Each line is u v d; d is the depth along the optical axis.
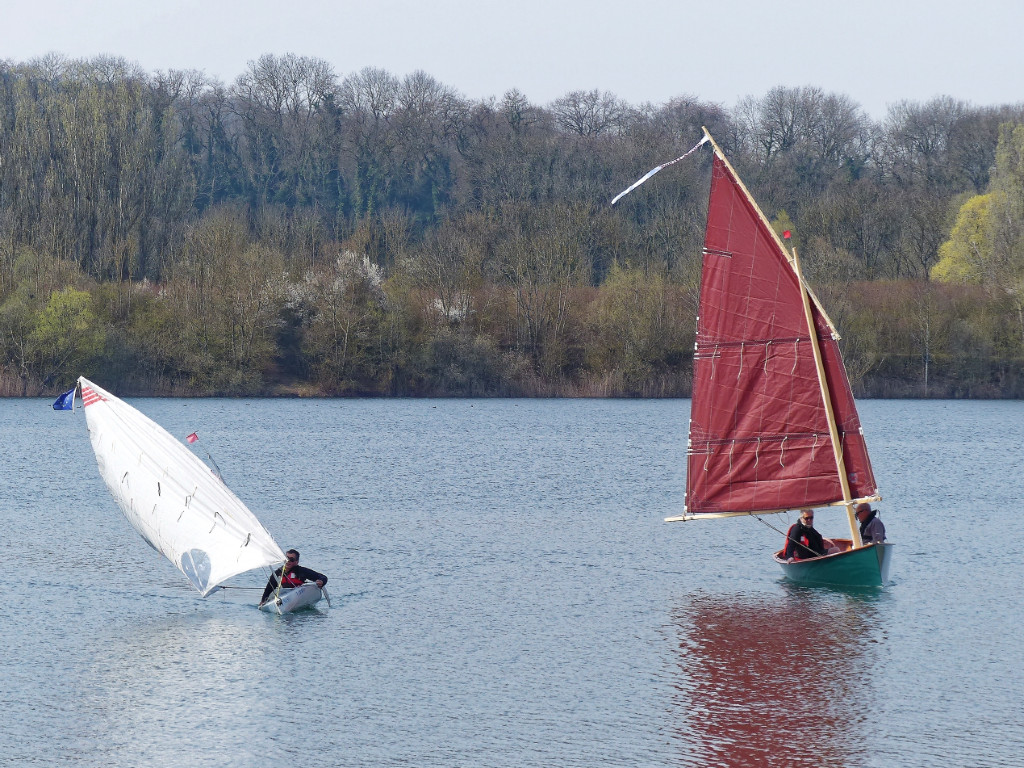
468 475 144.00
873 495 79.88
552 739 52.03
